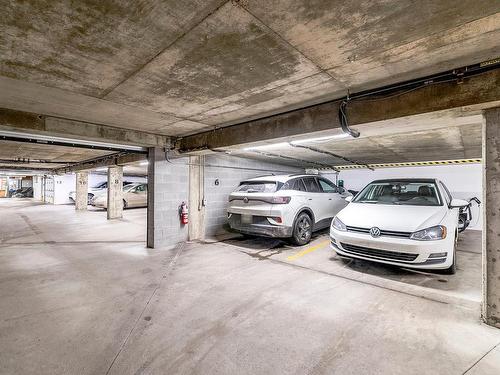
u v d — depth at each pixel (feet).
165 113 12.77
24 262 15.26
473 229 25.34
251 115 13.23
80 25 5.90
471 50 7.10
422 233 11.50
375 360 6.72
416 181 15.65
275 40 6.57
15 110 12.06
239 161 25.31
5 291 11.12
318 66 8.01
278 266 14.23
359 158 26.48
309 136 12.61
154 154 18.49
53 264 14.88
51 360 6.79
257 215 17.75
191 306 9.73
